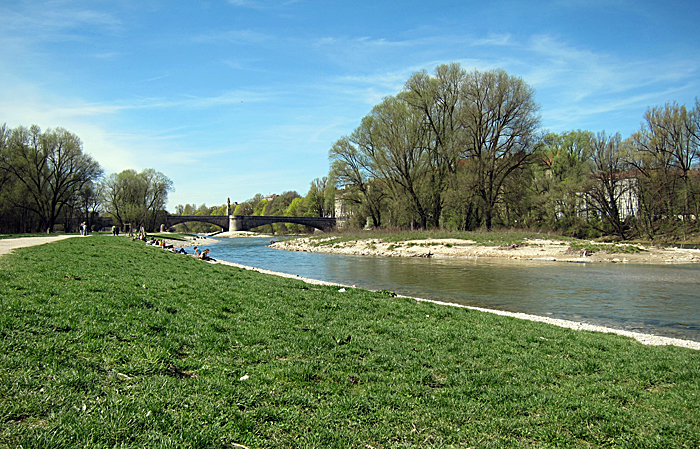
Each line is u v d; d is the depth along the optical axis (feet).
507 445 16.25
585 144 216.54
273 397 17.85
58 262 47.78
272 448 14.19
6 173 187.93
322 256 140.97
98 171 217.56
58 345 18.78
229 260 125.49
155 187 300.20
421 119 165.78
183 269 59.26
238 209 528.22
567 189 188.85
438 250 137.59
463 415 18.22
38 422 13.17
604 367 26.48
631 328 45.37
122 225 276.62
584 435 17.35
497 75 150.51
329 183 214.69
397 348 26.71
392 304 42.50
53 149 200.64
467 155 160.45
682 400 21.54
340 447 14.67
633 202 194.70
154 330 24.29
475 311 45.24
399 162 170.71
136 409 14.67
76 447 12.16
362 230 199.11
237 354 22.84
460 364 24.99
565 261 117.50
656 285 74.18
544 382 23.25
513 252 129.18
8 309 22.18
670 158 176.04
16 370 16.02
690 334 42.88
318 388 19.47
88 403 14.71
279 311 34.04
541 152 158.51
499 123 154.10
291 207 401.08
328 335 28.12
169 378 17.85
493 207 163.84
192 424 14.46
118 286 35.55
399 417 17.52
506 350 28.73
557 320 46.83
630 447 16.57
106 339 20.86
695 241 160.86
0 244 78.38
